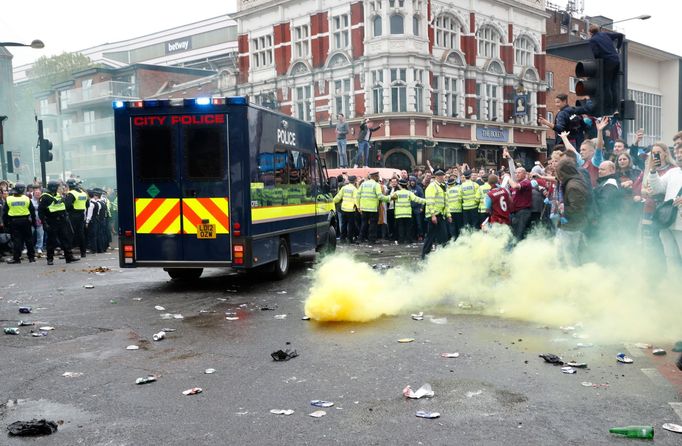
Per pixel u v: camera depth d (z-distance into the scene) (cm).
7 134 5188
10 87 5222
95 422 475
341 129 2888
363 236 1947
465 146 3622
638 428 426
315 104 3581
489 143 3784
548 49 4944
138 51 6994
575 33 5375
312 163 1378
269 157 1117
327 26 3503
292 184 1241
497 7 3825
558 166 870
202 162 1033
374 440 430
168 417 482
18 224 1647
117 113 1053
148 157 1049
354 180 1986
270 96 3438
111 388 555
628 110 919
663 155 806
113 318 860
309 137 1359
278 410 489
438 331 736
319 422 464
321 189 1441
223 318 839
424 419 466
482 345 668
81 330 790
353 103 3388
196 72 5175
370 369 593
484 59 3784
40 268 1507
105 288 1139
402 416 472
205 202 1036
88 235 1897
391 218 2041
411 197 1530
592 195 861
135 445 432
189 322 821
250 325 793
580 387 528
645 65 5581
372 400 509
